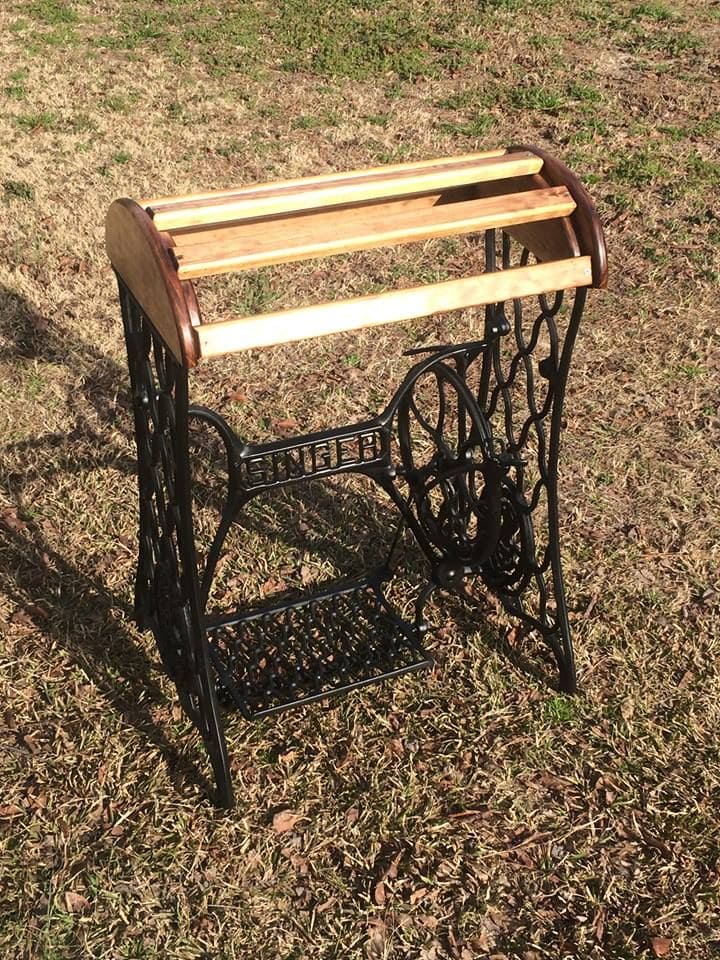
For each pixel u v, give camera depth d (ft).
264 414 13.98
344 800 8.98
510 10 29.14
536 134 22.38
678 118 23.00
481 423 9.01
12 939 7.95
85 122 22.62
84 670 10.11
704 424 13.84
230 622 10.37
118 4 30.27
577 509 12.23
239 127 22.63
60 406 14.05
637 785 9.12
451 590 11.05
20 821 8.79
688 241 18.25
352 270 17.26
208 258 6.49
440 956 7.91
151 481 8.51
